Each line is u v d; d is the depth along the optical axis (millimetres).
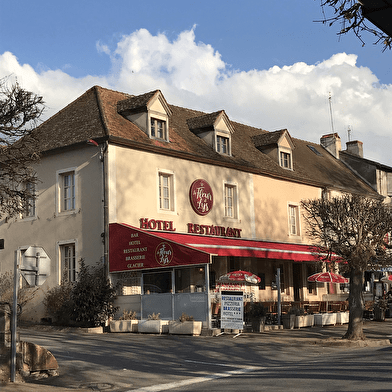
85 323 22516
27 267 11445
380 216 20031
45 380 12078
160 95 26391
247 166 30109
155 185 25203
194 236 26312
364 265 19703
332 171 39906
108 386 11578
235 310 20172
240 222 29547
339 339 19312
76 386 11562
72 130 25516
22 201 14531
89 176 24094
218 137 29734
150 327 21188
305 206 22594
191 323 20438
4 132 13047
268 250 28188
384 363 12320
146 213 24609
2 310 11711
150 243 21969
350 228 20391
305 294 33719
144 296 22438
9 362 11562
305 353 16797
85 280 22719
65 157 25094
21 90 12977
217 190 28469
